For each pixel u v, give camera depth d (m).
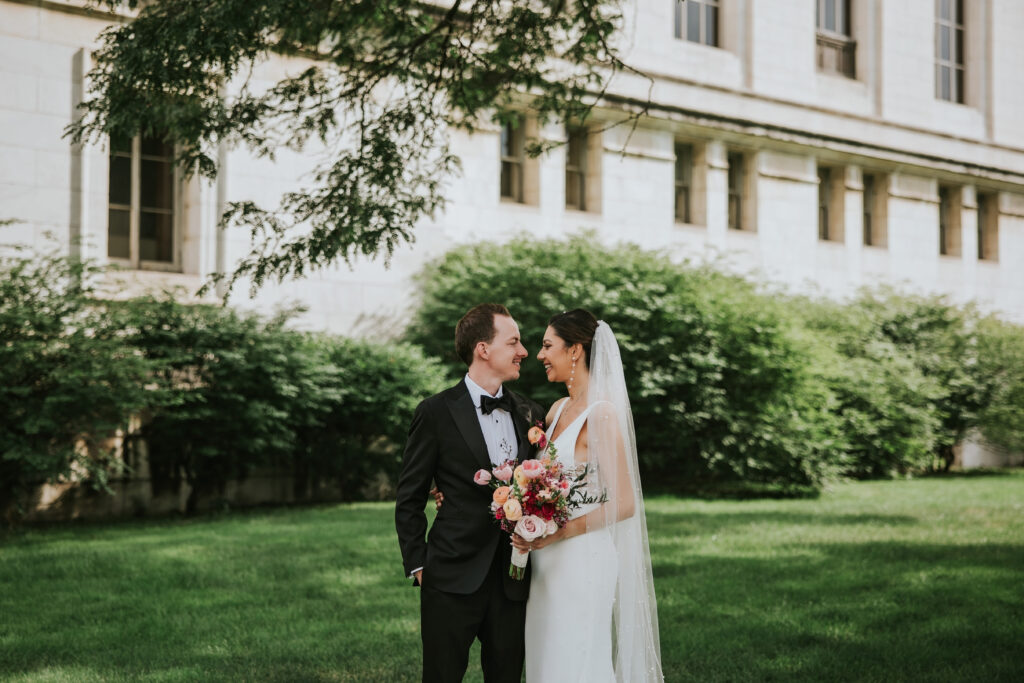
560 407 4.57
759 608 7.25
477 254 16.88
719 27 22.09
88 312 12.53
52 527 11.84
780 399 16.05
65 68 13.55
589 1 8.80
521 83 9.11
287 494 14.79
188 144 8.25
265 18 7.16
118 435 12.98
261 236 14.98
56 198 13.47
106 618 6.94
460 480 4.10
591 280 16.14
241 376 12.98
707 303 16.02
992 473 21.92
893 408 18.59
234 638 6.38
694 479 17.42
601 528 4.13
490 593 4.09
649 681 4.25
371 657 5.95
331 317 15.81
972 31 27.28
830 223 24.12
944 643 6.29
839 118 23.38
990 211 27.80
